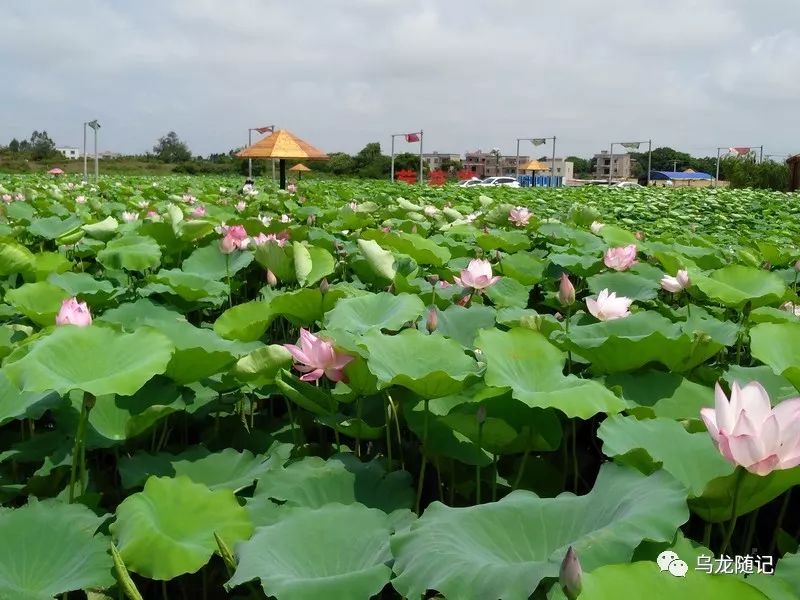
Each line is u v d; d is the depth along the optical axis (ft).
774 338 9.68
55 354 7.82
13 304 11.89
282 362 8.75
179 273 14.85
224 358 8.86
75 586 5.85
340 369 8.30
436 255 17.15
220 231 20.77
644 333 10.53
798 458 5.45
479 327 11.39
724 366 12.16
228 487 7.82
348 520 6.36
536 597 5.60
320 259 15.05
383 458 8.88
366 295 11.63
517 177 221.46
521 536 5.69
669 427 7.36
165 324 10.32
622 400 7.92
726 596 4.36
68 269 16.24
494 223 27.02
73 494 7.58
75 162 198.90
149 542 5.98
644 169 366.84
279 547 5.96
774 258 20.61
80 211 28.71
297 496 7.45
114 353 8.13
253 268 18.80
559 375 8.38
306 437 10.55
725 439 5.54
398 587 5.27
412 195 58.39
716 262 19.48
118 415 8.96
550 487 8.70
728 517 6.33
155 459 8.25
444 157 350.64
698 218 46.14
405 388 8.43
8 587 5.64
